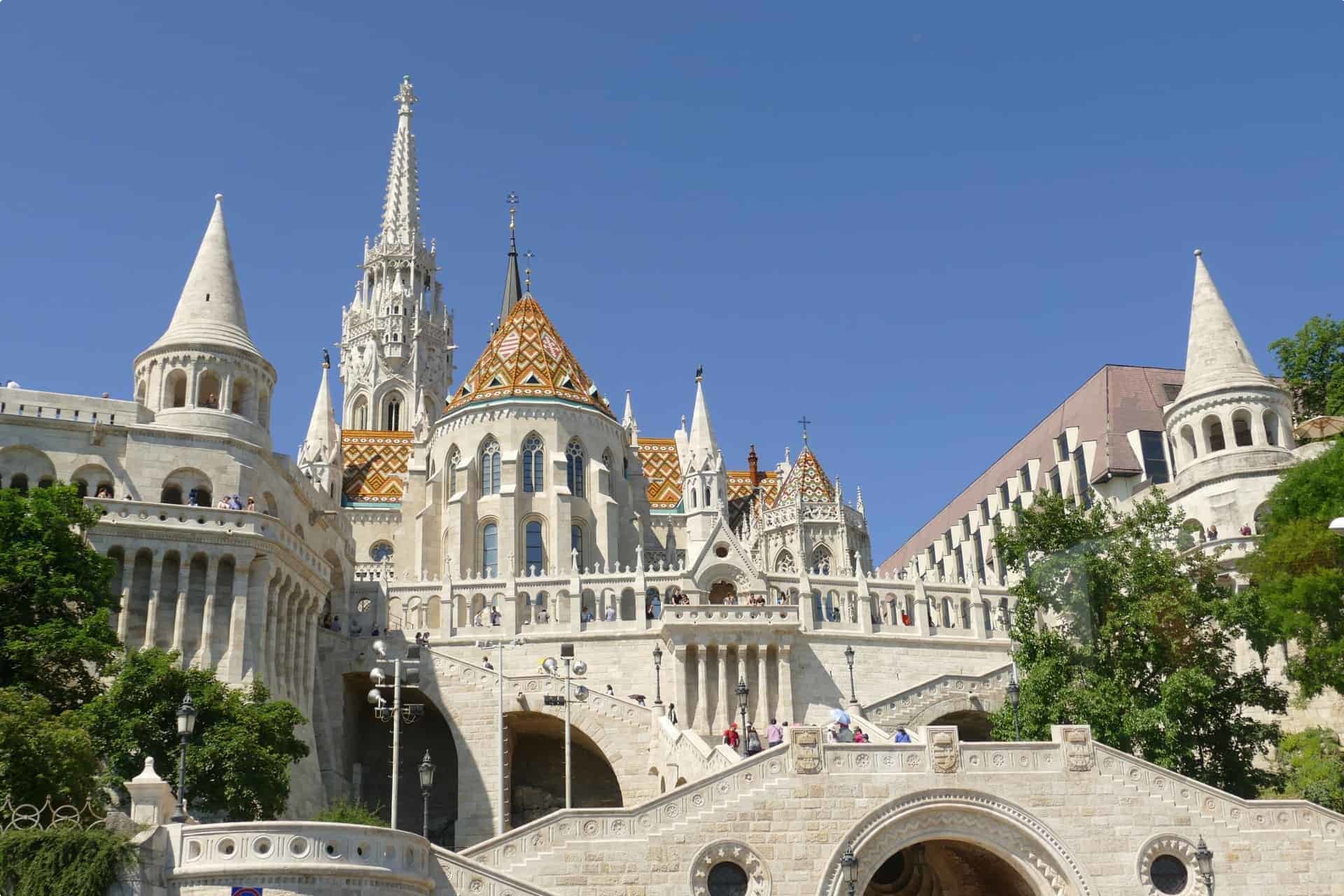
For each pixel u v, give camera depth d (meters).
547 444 93.38
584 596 77.50
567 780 60.16
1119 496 94.31
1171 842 49.28
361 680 73.44
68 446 67.25
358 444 107.44
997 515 110.06
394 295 143.50
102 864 36.84
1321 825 50.12
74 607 53.62
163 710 50.66
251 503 67.56
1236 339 84.62
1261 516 79.06
